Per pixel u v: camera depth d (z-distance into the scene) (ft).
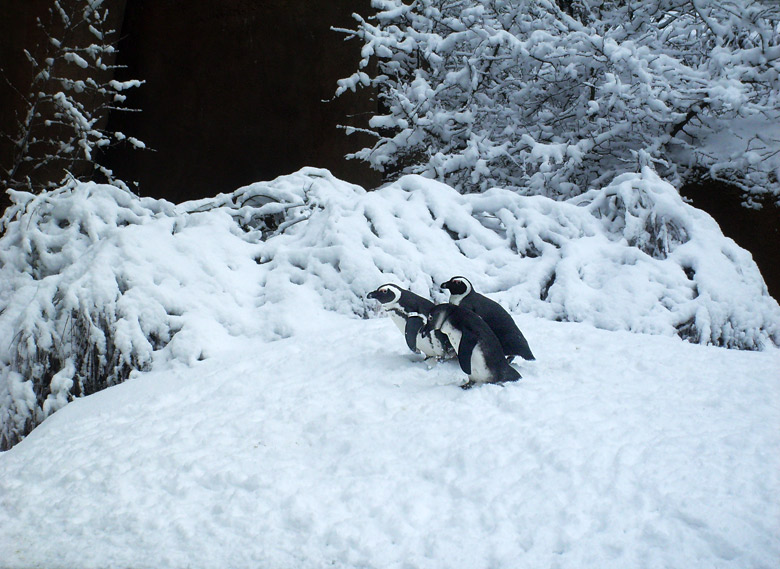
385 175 41.50
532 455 14.64
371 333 20.20
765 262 35.37
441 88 36.60
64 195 24.17
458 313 16.93
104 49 33.73
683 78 34.83
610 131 34.50
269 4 38.40
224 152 38.40
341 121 39.96
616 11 39.60
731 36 36.19
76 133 33.65
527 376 17.58
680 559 12.51
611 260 24.08
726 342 22.66
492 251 24.32
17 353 20.65
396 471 14.69
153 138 37.96
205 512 14.34
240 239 23.89
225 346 20.94
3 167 32.99
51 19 33.19
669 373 17.87
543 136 37.29
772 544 12.60
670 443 14.69
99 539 14.02
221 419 16.89
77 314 20.80
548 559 12.77
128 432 16.93
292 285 22.43
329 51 39.55
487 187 37.29
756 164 34.94
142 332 20.83
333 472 14.90
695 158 36.17
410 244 23.80
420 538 13.34
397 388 17.31
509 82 37.70
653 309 22.38
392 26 37.42
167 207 24.86
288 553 13.37
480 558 12.88
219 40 37.99
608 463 14.28
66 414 18.80
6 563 13.65
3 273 22.58
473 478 14.30
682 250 24.13
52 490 15.42
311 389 17.75
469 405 16.26
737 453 14.38
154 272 21.83
